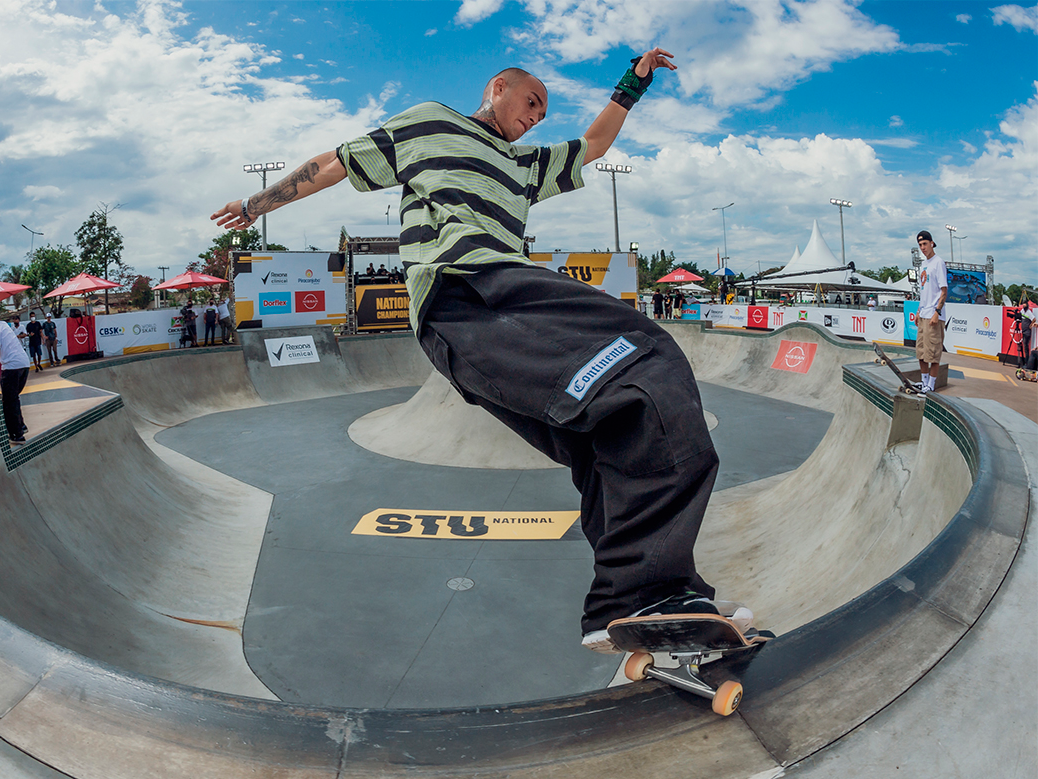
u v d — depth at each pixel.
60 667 1.74
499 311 1.42
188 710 1.61
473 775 1.42
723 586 6.19
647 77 1.92
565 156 1.86
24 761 1.49
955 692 1.54
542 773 1.41
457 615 5.83
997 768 1.40
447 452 10.95
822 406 15.23
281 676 4.95
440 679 4.90
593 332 1.34
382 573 6.70
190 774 1.45
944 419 4.69
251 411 16.33
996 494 2.46
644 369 1.28
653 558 1.25
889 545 4.77
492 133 1.71
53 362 17.00
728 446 11.73
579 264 22.98
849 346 15.90
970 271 24.72
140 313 19.27
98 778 1.44
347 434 13.17
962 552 2.03
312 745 1.51
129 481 7.70
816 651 1.65
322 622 5.74
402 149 1.63
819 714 1.50
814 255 38.09
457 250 1.48
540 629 5.59
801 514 6.90
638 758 1.43
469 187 1.56
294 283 21.14
